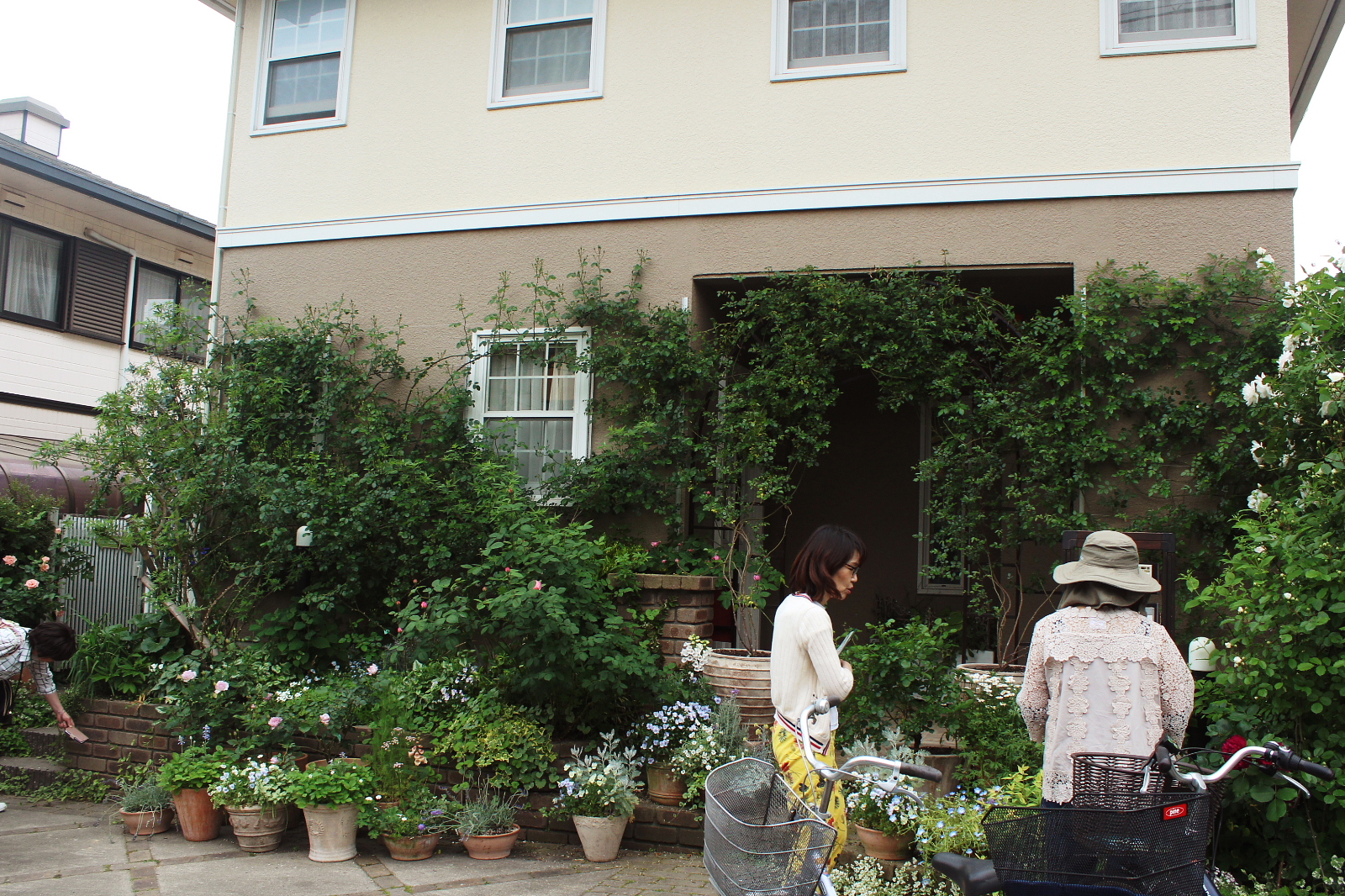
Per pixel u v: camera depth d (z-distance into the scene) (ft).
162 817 19.08
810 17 24.77
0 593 24.75
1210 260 21.02
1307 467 14.28
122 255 43.34
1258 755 9.05
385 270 27.25
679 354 23.75
